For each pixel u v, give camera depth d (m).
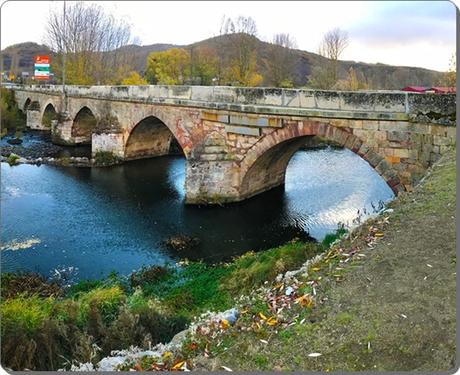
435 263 8.51
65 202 25.80
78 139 47.00
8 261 17.66
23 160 36.62
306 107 19.95
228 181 24.45
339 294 8.09
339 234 15.40
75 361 7.83
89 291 14.30
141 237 20.45
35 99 60.59
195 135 26.31
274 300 8.49
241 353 6.95
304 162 35.78
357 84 53.69
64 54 55.84
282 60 58.81
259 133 22.33
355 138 18.28
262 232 20.92
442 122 15.46
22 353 7.82
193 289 14.33
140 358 7.35
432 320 6.91
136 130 35.28
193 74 62.25
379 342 6.65
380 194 26.30
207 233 20.94
